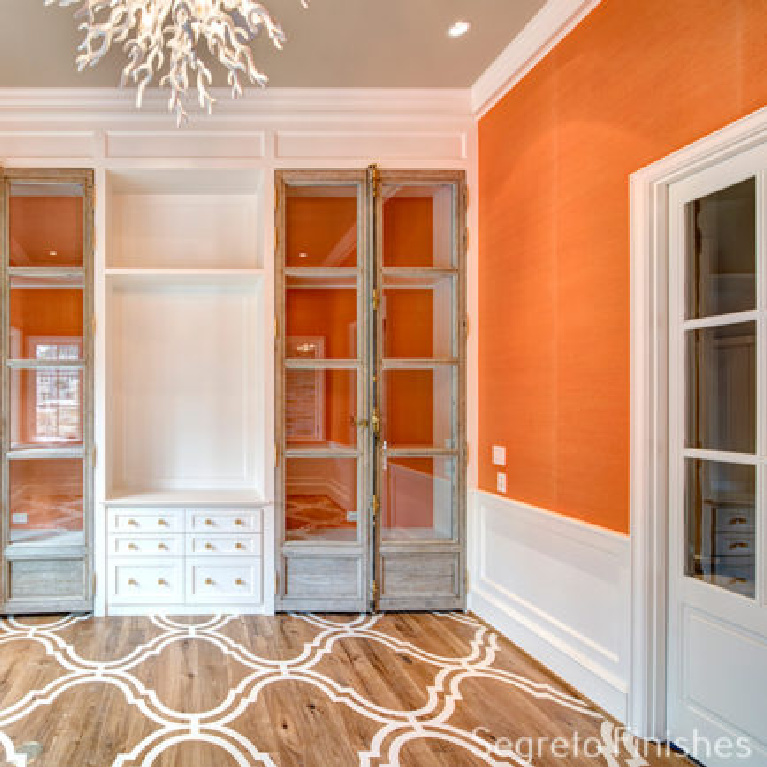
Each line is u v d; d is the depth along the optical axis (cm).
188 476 378
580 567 255
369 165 345
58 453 336
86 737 213
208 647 292
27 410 342
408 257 353
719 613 195
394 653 288
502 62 310
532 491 292
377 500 342
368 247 343
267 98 343
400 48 302
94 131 338
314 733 217
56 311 350
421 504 351
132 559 335
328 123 348
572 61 260
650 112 217
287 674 264
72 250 356
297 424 344
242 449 382
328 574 342
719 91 188
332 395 346
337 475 346
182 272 338
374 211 344
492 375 332
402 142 350
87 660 276
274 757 203
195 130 343
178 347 378
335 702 240
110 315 349
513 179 309
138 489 372
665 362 217
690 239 210
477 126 351
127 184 363
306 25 280
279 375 341
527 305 296
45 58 303
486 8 269
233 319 381
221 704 237
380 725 223
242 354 382
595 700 242
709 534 203
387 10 269
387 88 345
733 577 192
